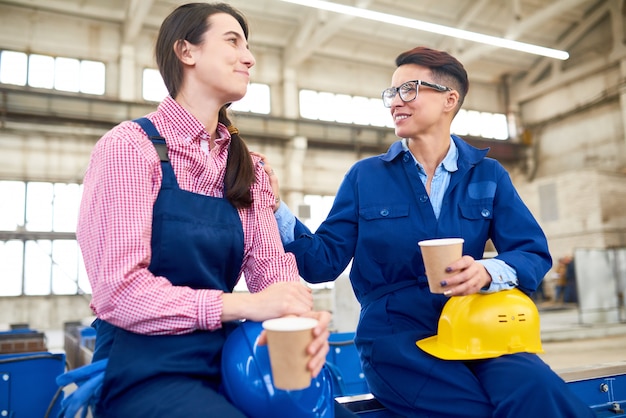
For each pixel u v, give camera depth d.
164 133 1.05
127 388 0.87
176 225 0.98
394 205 1.42
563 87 13.41
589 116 12.85
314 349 0.78
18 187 9.31
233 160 1.12
